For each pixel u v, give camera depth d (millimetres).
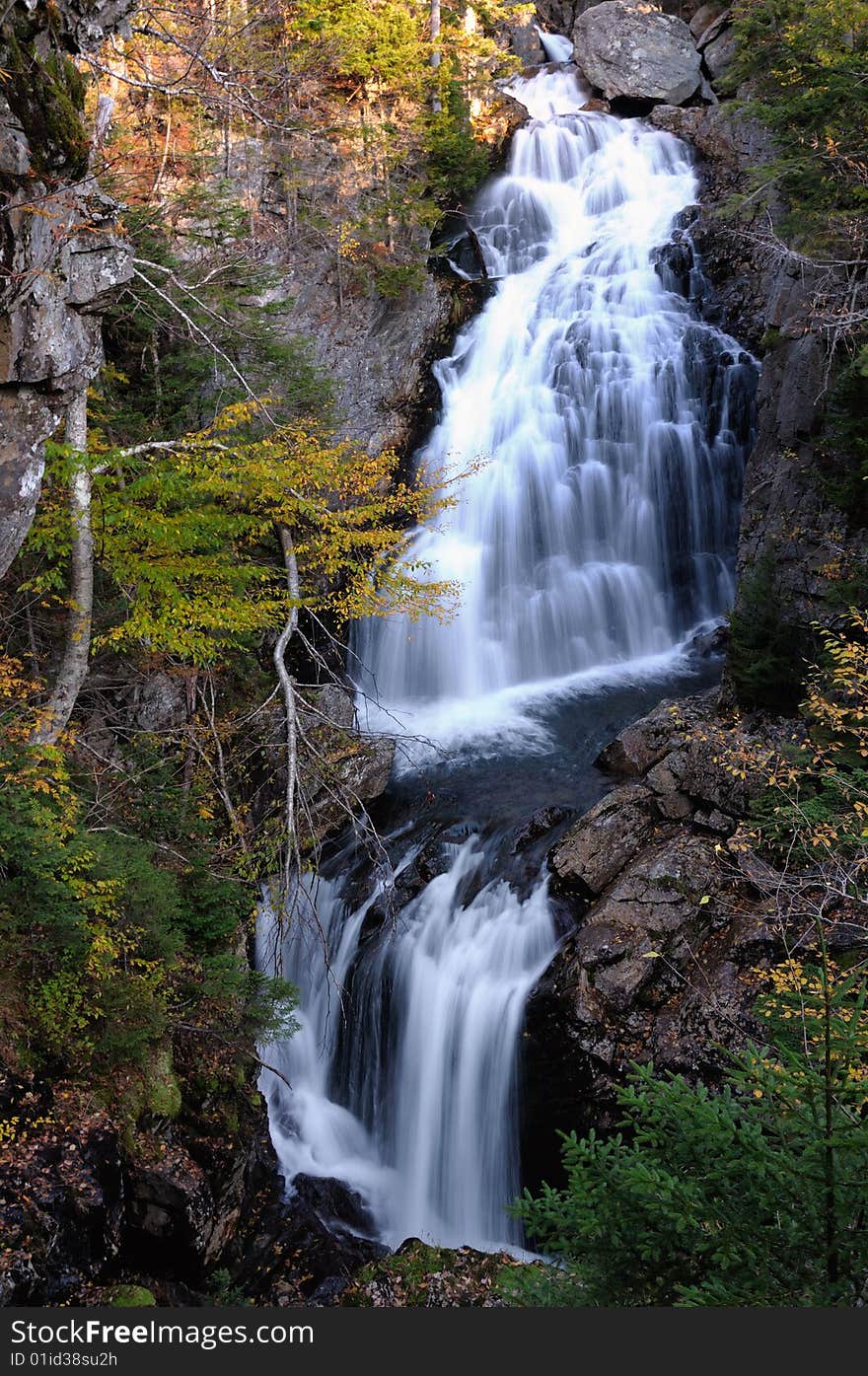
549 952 13250
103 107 10203
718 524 20828
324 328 21641
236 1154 11562
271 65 19953
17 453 9820
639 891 12883
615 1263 5703
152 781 13594
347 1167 13539
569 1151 5992
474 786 16500
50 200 9148
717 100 29516
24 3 8695
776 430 17719
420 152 24625
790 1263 5289
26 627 14344
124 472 13359
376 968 14234
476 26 29734
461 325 23328
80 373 10344
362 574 14711
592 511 21234
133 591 14453
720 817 13414
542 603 20547
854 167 15125
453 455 21688
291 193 21406
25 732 11031
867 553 15172
